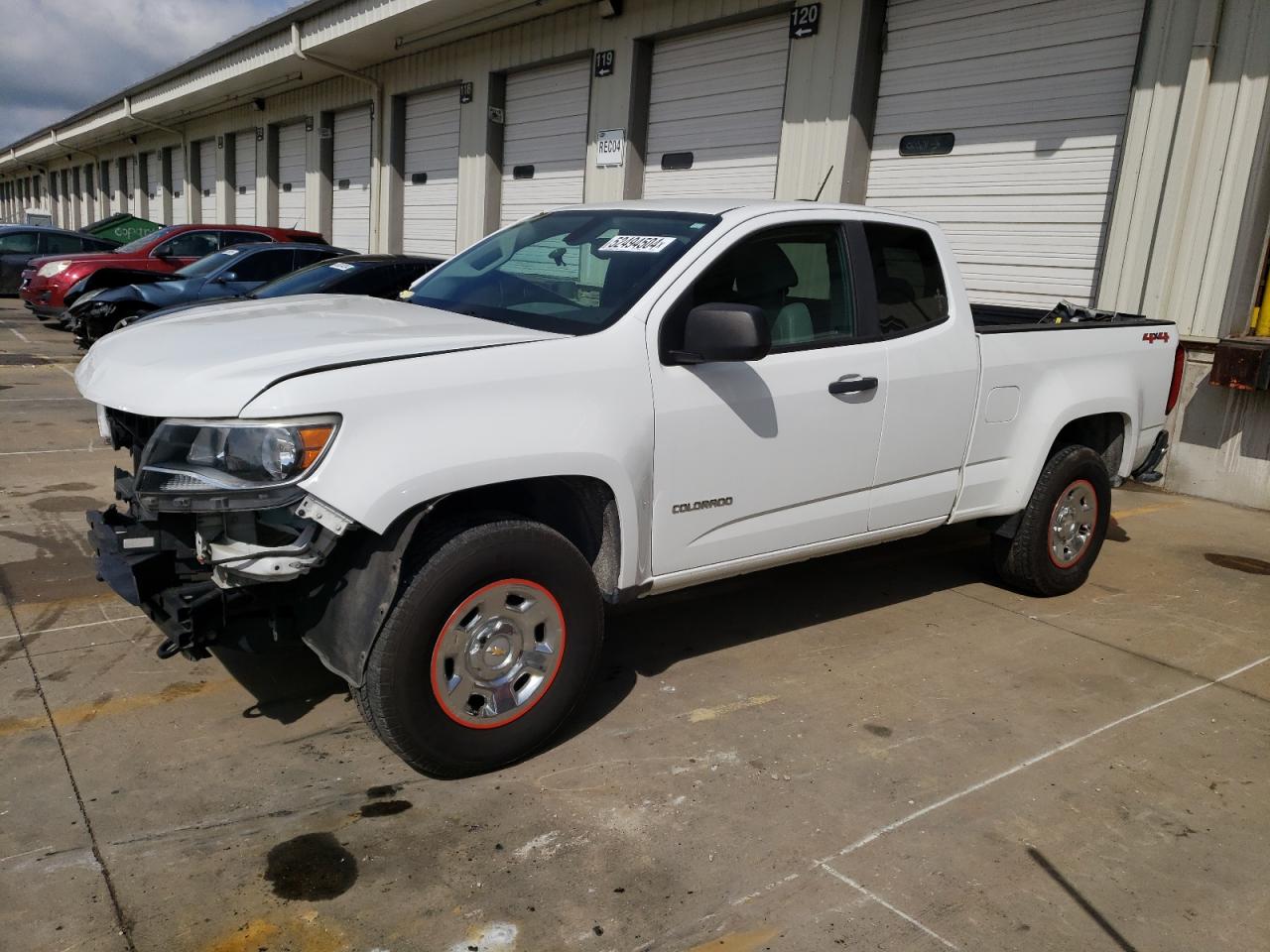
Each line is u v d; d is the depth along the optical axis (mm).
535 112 14445
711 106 11539
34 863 2709
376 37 15883
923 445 4422
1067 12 8305
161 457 2930
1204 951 2627
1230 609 5340
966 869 2918
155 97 26203
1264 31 7062
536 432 3133
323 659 3096
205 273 11922
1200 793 3424
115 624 4359
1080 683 4285
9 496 6250
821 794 3283
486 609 3168
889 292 4309
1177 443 8000
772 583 5438
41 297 14742
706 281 3699
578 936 2553
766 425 3785
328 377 2869
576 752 3490
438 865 2811
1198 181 7512
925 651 4570
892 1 9641
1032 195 8719
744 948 2537
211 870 2730
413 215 17812
